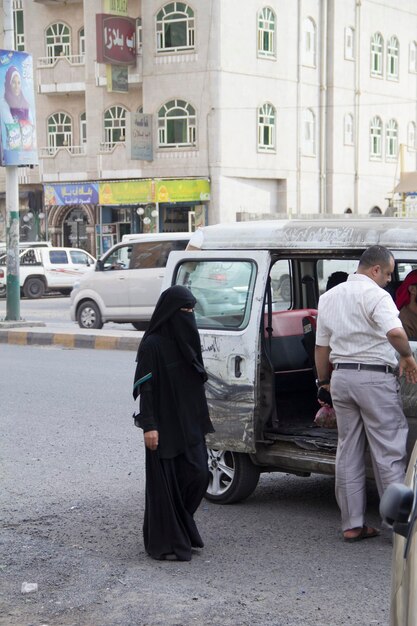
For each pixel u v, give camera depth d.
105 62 42.03
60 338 18.34
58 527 6.78
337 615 5.07
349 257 6.68
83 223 46.06
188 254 7.49
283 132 44.41
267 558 6.04
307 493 7.71
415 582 2.81
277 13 43.59
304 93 45.53
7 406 11.48
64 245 46.53
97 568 5.91
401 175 45.22
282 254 7.00
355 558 6.00
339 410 6.23
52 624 5.07
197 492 6.08
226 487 7.36
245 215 24.73
